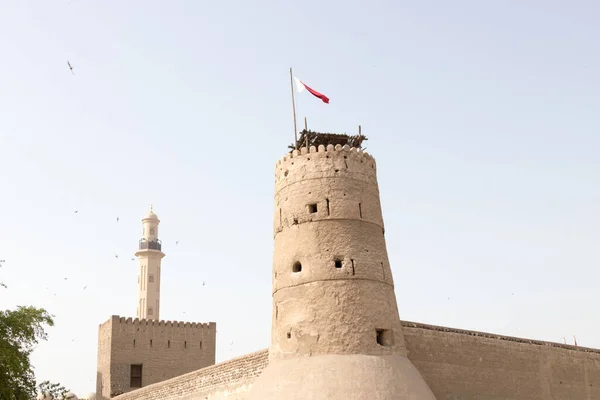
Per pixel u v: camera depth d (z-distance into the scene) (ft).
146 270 268.82
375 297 114.42
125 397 180.65
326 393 103.91
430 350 129.08
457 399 130.41
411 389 108.37
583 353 163.02
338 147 122.52
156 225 277.23
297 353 110.52
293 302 114.21
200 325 224.74
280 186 124.16
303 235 117.50
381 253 119.44
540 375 149.28
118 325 213.46
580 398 157.07
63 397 122.72
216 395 139.54
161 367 215.31
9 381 115.03
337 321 110.52
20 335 118.32
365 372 106.63
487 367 138.51
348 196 119.14
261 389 110.73
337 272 113.70
